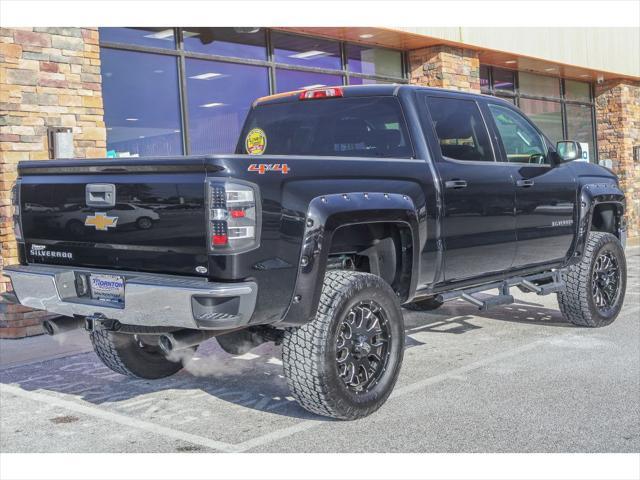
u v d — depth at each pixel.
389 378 4.57
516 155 6.10
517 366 5.57
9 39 7.21
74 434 4.36
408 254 4.84
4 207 7.16
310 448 4.00
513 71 15.22
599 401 4.68
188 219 3.80
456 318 7.55
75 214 4.27
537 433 4.14
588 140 17.56
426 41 11.71
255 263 3.81
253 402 4.91
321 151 5.63
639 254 13.88
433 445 4.00
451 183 5.18
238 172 3.77
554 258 6.45
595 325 6.91
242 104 10.06
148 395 5.13
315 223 4.07
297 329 4.23
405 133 5.23
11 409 4.89
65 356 6.43
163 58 9.16
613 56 16.31
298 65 10.78
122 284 4.05
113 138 8.67
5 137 7.17
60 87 7.59
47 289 4.30
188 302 3.73
